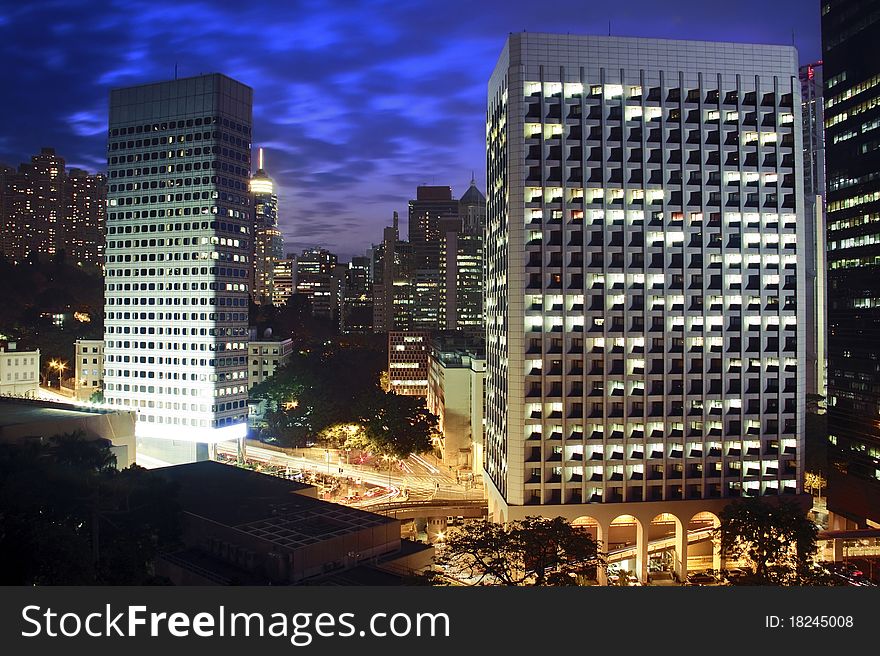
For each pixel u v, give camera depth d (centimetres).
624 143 13700
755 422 13875
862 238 14862
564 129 13638
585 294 13550
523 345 13425
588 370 13525
